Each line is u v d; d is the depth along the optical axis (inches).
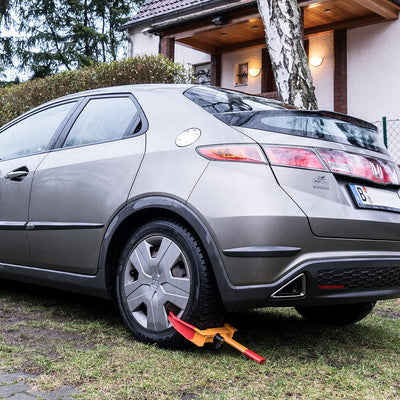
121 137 116.7
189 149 100.6
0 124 402.0
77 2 1256.8
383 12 393.4
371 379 87.9
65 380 80.7
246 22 435.8
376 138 112.4
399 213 105.7
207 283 93.6
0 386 77.5
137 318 103.7
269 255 88.4
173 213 100.3
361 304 121.7
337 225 92.7
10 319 121.0
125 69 335.0
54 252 121.8
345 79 437.4
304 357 99.9
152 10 611.2
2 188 138.6
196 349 99.0
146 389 78.2
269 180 91.5
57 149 130.6
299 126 97.9
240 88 522.6
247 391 78.9
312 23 442.9
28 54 1150.3
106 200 110.3
